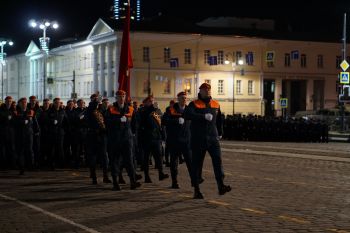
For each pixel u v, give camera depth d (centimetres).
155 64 7300
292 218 1027
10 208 1132
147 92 7275
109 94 7438
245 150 2819
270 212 1086
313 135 3812
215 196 1280
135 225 968
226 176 1678
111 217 1037
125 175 1716
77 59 8531
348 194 1322
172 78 7388
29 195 1299
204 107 1189
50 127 1881
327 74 8056
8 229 939
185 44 7419
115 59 7288
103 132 1495
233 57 7594
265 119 3859
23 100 1764
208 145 1189
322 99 8062
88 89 8169
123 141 1357
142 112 1527
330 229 936
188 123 1370
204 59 7506
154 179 1605
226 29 7856
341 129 4984
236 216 1045
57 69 9306
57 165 1998
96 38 7700
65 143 1941
